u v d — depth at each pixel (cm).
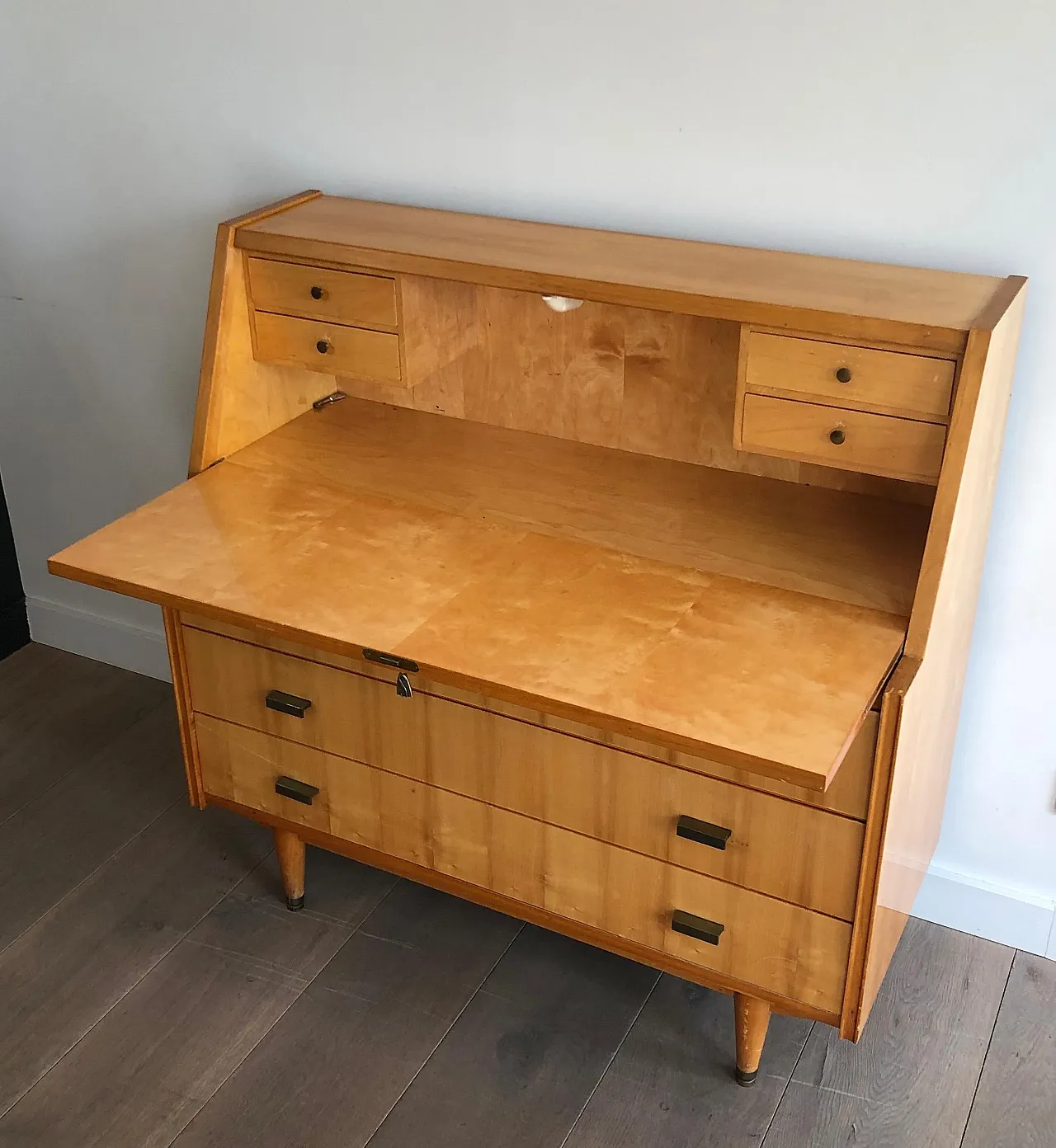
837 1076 214
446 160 222
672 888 196
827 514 202
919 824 205
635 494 210
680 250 201
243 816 270
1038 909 232
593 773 192
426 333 211
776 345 178
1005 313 170
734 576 188
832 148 192
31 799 275
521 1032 222
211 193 248
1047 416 195
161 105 243
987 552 209
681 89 199
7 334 285
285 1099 211
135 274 264
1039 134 179
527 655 172
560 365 220
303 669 210
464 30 210
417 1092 212
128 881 254
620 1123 207
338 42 222
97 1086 213
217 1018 225
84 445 292
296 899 245
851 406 177
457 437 229
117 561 195
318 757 219
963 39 178
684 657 171
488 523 203
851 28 183
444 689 198
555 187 215
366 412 238
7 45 251
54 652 321
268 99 233
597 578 189
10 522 312
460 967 235
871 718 169
